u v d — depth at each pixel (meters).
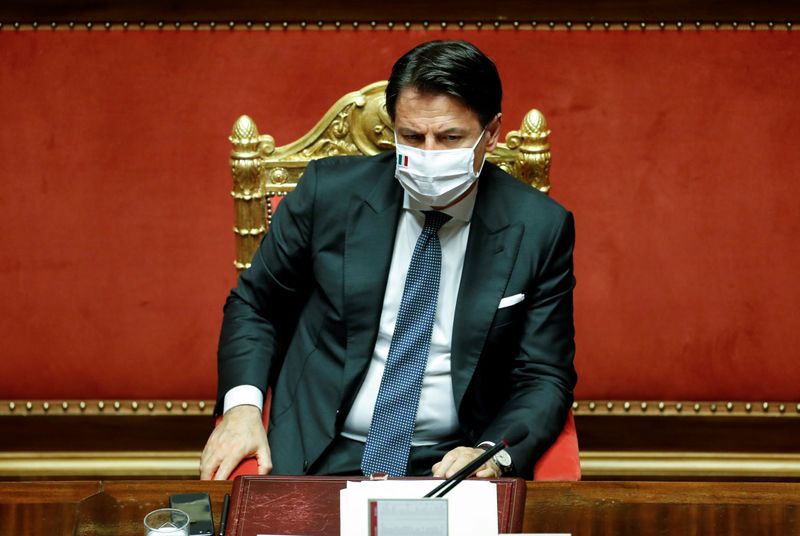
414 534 5.92
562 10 12.93
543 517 6.77
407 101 8.35
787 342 13.49
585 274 13.42
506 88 13.11
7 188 13.14
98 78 12.96
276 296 9.45
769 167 13.17
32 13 12.77
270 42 12.98
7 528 6.63
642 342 13.55
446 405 8.94
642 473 13.74
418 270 8.91
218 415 9.03
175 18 12.87
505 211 8.99
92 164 13.12
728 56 12.98
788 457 13.75
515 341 9.07
